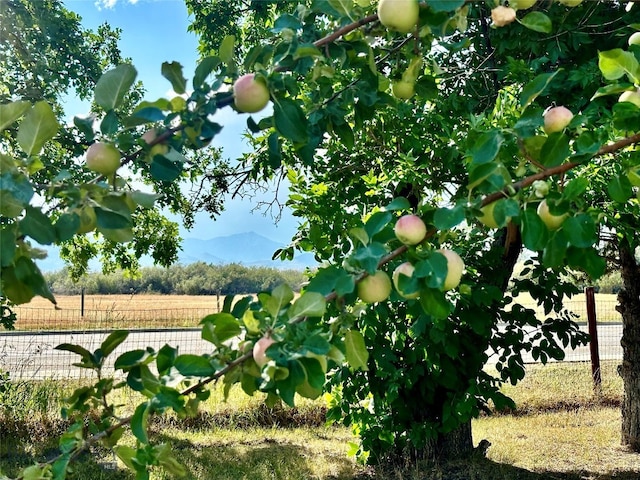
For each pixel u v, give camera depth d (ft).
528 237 4.84
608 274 25.27
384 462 21.62
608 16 16.60
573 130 5.64
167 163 5.23
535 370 37.83
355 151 19.15
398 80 6.98
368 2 5.90
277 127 5.32
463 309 16.52
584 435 26.32
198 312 74.95
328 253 16.40
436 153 16.69
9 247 4.63
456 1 4.94
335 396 20.56
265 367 4.73
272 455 23.88
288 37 5.44
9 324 24.71
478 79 18.65
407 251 5.02
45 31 26.50
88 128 5.14
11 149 20.44
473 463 21.33
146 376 5.16
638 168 5.71
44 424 25.82
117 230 5.02
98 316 58.34
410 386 17.62
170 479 20.47
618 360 41.88
